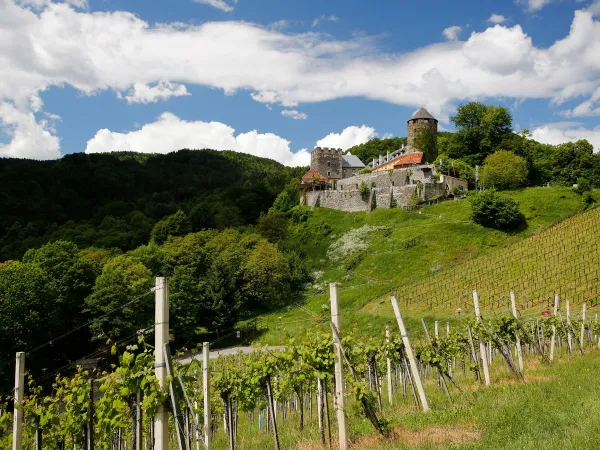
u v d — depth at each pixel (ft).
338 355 42.27
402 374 71.56
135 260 224.53
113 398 34.86
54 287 160.04
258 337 193.57
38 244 321.52
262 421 76.84
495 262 204.44
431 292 189.37
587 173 330.13
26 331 141.79
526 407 43.29
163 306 30.81
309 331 50.90
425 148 375.04
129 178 583.99
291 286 244.22
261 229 311.68
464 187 306.76
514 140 360.89
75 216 470.80
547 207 261.44
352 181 341.62
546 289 167.12
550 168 345.92
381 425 42.29
